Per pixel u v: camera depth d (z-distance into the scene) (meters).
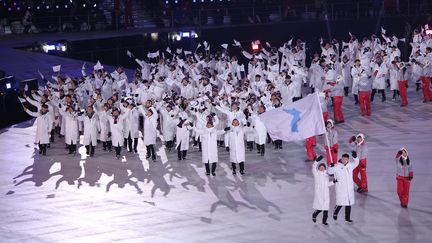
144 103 30.56
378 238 20.00
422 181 24.78
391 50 39.75
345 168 21.11
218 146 31.25
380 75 36.88
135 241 20.67
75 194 25.17
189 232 21.14
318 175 21.05
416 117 33.84
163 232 21.27
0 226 22.27
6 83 37.75
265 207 23.03
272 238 20.38
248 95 31.66
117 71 38.97
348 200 21.11
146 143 29.20
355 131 31.95
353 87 37.00
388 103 37.09
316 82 37.25
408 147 28.94
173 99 31.61
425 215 21.64
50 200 24.62
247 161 28.48
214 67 42.81
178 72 38.34
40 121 30.64
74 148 30.69
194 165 28.34
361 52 41.19
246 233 20.88
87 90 37.00
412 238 19.92
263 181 25.77
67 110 30.55
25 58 49.41
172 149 31.16
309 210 22.56
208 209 23.08
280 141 29.97
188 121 28.83
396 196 23.44
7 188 26.12
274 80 35.00
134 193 25.02
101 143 32.97
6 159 30.23
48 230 21.83
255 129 29.02
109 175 27.38
